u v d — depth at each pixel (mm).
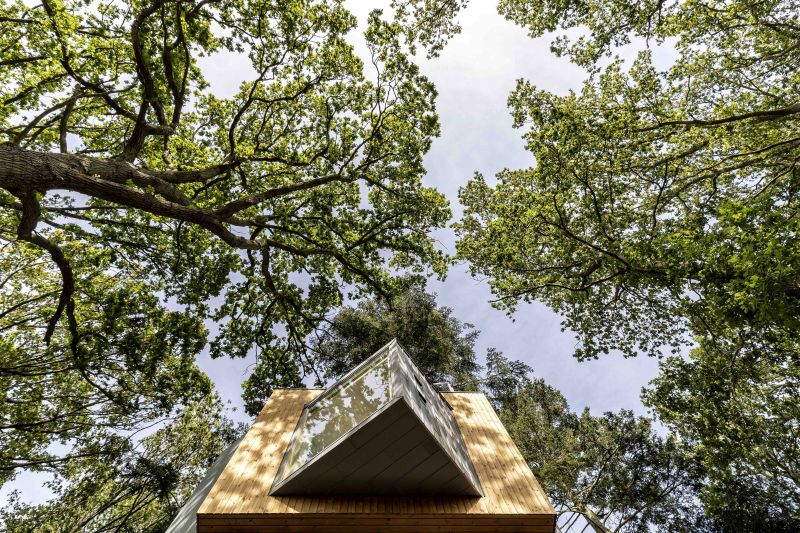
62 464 13125
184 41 9188
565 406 18203
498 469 6711
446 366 18500
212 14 10258
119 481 14391
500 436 7816
